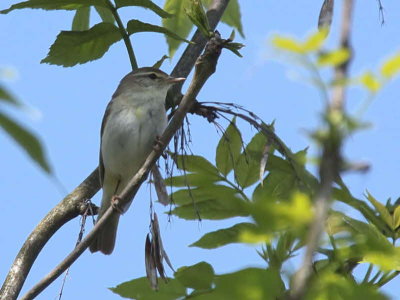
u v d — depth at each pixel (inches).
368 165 103.0
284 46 104.2
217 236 247.0
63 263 286.7
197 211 256.5
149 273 245.1
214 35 265.6
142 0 338.0
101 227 300.2
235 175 274.2
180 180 281.7
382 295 134.1
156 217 284.2
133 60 353.4
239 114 292.8
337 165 99.0
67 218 349.7
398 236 221.6
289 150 252.7
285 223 111.2
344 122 101.1
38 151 97.5
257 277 134.3
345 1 106.6
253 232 115.0
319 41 103.6
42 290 282.2
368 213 220.7
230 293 133.5
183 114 279.6
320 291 137.2
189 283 215.8
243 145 282.5
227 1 415.8
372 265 194.5
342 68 104.0
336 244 162.1
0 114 97.3
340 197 199.9
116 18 347.3
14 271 325.1
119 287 251.3
